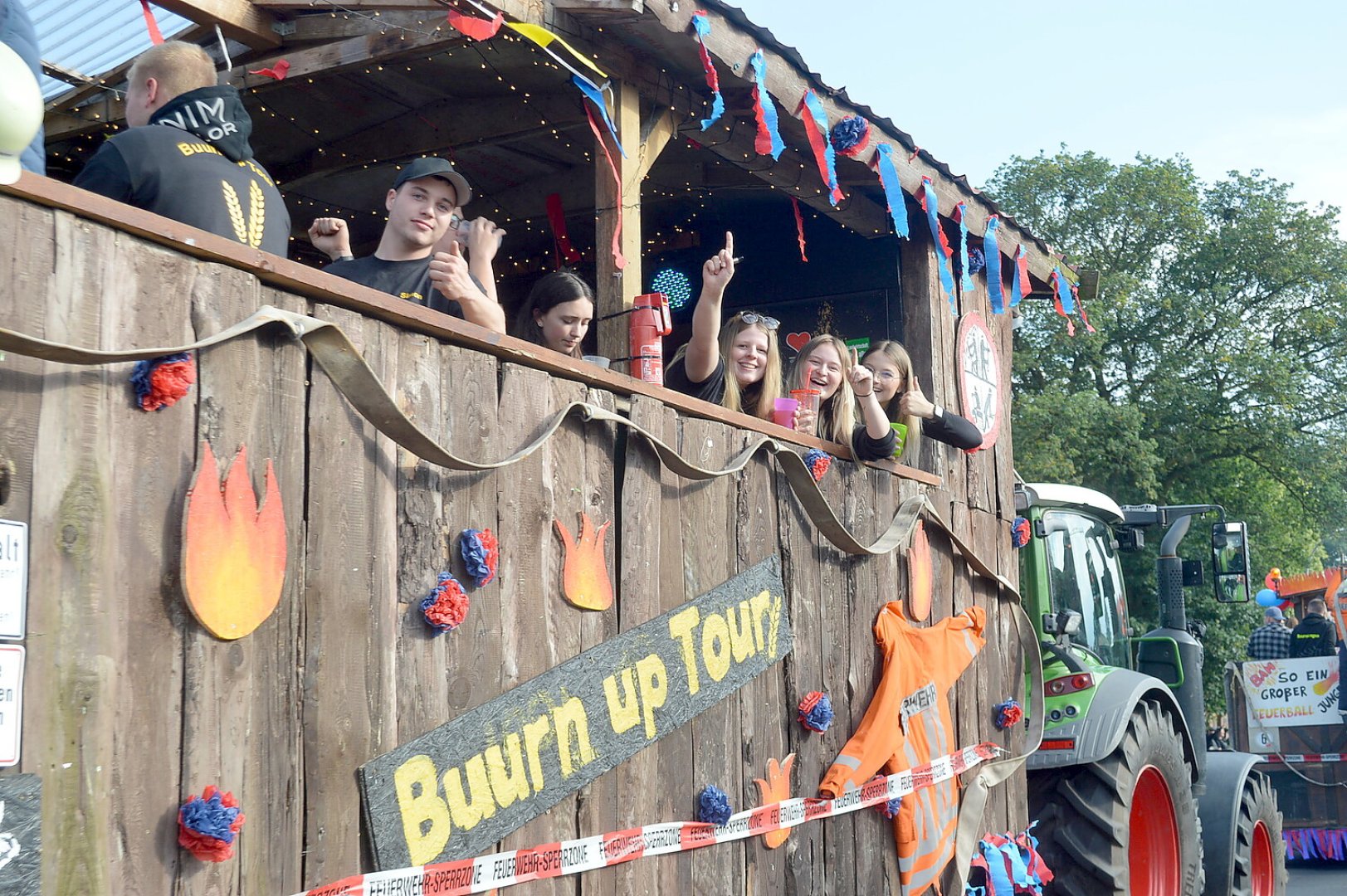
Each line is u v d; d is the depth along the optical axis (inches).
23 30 100.0
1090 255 994.7
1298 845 433.7
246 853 85.5
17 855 70.4
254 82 189.6
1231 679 468.8
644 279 276.5
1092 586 282.7
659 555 134.3
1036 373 959.0
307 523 92.3
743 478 152.6
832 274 260.1
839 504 176.4
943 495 217.9
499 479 112.0
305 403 92.9
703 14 170.2
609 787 123.3
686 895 134.0
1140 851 247.0
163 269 82.7
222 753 84.3
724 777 142.3
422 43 173.6
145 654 79.6
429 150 217.2
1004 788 217.0
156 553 80.8
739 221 269.4
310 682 91.7
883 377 201.0
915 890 181.0
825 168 191.9
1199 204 1006.4
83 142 210.1
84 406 76.9
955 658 203.2
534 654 114.9
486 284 134.3
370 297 98.2
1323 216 1011.3
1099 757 225.6
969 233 246.5
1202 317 966.4
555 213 245.8
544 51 164.7
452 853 102.3
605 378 127.1
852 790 166.7
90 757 75.6
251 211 104.1
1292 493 967.6
